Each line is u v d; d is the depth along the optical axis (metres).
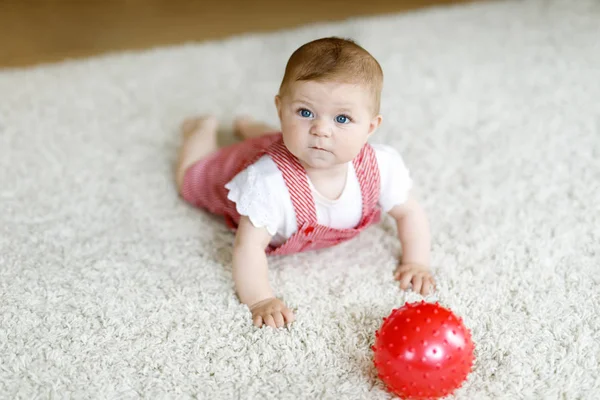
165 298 1.24
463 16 2.24
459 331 1.00
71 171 1.60
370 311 1.21
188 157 1.53
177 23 2.34
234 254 1.22
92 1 2.49
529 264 1.30
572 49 2.02
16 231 1.42
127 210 1.49
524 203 1.46
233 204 1.33
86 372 1.10
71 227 1.43
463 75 1.94
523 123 1.72
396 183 1.25
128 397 1.06
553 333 1.15
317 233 1.23
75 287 1.27
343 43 1.11
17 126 1.76
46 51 2.18
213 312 1.21
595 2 2.26
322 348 1.14
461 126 1.73
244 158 1.35
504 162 1.59
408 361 0.97
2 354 1.14
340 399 1.05
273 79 1.97
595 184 1.50
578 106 1.77
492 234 1.38
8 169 1.60
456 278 1.27
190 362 1.12
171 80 1.97
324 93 1.05
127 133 1.75
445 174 1.56
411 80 1.92
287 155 1.18
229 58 2.07
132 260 1.34
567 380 1.07
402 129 1.72
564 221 1.40
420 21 2.22
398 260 1.33
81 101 1.87
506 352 1.12
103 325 1.19
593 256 1.32
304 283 1.27
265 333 1.16
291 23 2.31
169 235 1.41
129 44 2.21
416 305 1.04
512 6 2.28
